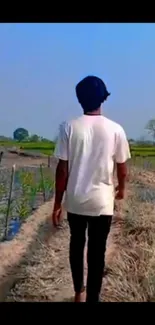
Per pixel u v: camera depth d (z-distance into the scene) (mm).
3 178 16891
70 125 4203
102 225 4277
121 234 8250
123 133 4273
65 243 7938
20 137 106625
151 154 52812
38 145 85812
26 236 8984
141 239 7742
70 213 4332
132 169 26281
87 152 4176
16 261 6980
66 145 4195
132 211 9492
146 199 13461
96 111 4270
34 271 6148
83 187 4199
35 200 14188
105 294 5031
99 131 4176
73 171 4211
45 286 5512
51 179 19062
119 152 4254
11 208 10844
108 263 6168
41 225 10023
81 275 4645
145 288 5039
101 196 4211
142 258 6203
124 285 5141
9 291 5543
